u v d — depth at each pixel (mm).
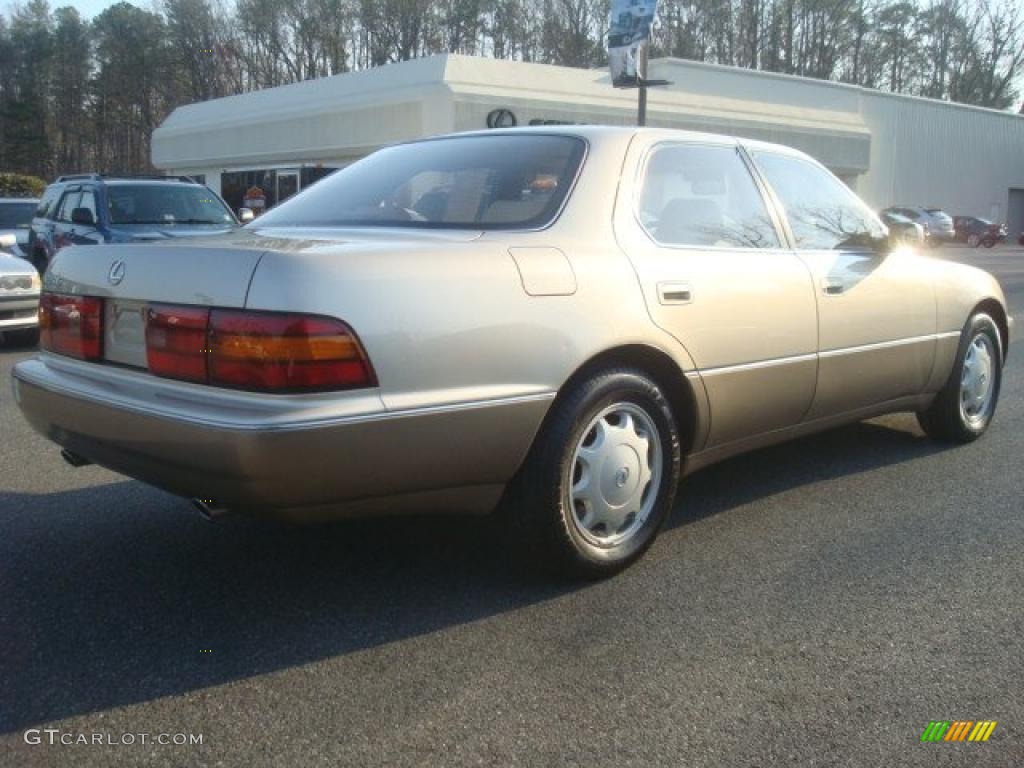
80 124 72438
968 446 5570
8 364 8766
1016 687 2904
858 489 4766
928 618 3352
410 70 27891
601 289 3438
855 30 71750
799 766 2508
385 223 3680
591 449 3479
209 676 2920
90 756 2518
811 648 3127
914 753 2566
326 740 2594
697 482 4879
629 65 15242
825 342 4324
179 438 2908
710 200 4098
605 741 2602
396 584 3584
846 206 4840
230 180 34469
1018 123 47375
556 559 3459
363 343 2891
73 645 3109
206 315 2965
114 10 69875
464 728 2654
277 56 71062
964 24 72250
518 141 3975
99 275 3389
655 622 3293
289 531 4117
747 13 68812
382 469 2959
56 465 5152
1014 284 17375
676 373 3713
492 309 3146
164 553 3879
